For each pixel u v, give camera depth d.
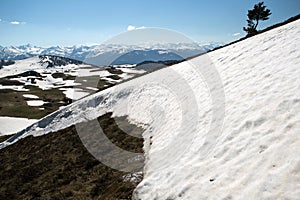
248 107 10.02
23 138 27.06
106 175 12.38
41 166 17.39
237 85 12.88
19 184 15.75
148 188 8.79
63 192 12.45
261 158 6.95
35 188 14.23
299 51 12.36
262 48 16.39
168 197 7.84
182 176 8.44
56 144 20.94
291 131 7.22
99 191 11.16
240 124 9.24
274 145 7.10
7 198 14.30
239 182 6.68
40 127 28.11
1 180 17.81
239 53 18.36
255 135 8.12
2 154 25.42
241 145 8.12
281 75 10.96
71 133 22.02
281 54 13.40
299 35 14.95
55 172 15.44
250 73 13.38
